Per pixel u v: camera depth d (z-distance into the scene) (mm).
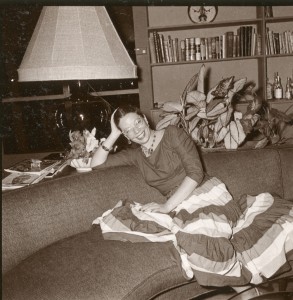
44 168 2102
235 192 2309
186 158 1844
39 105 4707
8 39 3594
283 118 2613
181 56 4629
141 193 2176
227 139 2465
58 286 1523
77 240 1908
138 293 1575
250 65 4891
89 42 1592
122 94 4812
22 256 1786
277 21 4684
